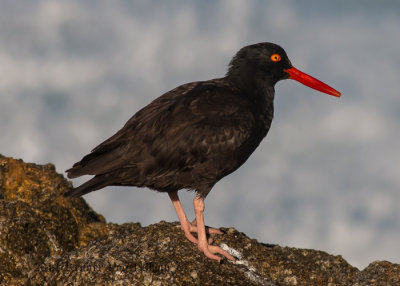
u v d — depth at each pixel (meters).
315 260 7.81
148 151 7.39
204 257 7.21
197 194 7.75
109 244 7.42
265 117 8.48
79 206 8.66
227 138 7.64
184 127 7.48
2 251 7.44
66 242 8.15
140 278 6.66
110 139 7.52
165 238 7.45
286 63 8.82
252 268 7.33
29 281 7.10
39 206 8.28
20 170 8.77
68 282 6.79
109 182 7.43
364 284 7.29
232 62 8.59
